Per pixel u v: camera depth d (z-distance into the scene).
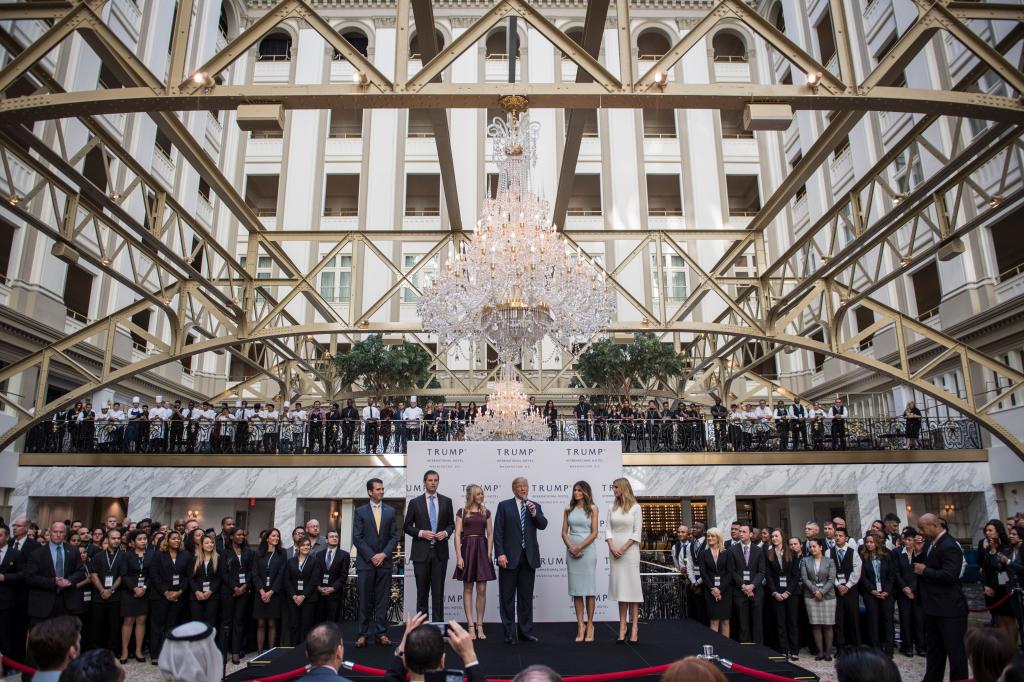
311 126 29.19
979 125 16.50
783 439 16.50
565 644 6.98
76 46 16.58
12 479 15.38
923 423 17.55
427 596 7.25
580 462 8.48
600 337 20.44
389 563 7.27
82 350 17.56
